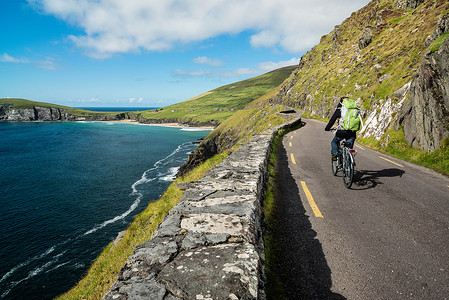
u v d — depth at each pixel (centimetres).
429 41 2186
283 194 708
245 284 223
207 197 458
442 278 352
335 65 7156
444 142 1106
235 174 622
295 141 1820
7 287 2102
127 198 4047
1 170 5809
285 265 393
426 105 1244
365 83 3641
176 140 11881
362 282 349
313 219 548
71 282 2145
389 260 397
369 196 685
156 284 228
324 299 321
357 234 480
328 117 4541
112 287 229
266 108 8450
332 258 407
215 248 288
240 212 383
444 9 2870
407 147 1364
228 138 9825
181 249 288
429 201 648
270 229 505
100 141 11019
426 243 444
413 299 317
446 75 1152
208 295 210
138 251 290
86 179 5119
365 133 1998
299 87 9550
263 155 887
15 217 3350
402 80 1947
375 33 5200
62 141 10838
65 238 2831
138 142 10906
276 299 321
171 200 1051
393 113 1703
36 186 4650
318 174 919
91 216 3388
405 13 5294
